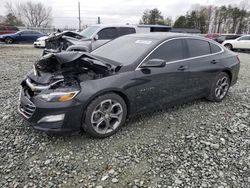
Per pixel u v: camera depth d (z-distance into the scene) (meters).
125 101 3.21
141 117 3.74
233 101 4.70
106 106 3.05
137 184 2.30
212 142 3.07
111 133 3.14
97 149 2.84
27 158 2.64
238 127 3.52
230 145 3.02
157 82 3.41
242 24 56.06
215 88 4.41
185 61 3.78
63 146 2.88
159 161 2.65
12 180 2.31
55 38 7.82
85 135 3.13
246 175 2.46
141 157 2.71
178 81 3.70
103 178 2.37
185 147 2.94
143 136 3.17
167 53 3.59
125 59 3.38
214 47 4.41
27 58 10.17
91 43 7.79
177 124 3.55
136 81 3.17
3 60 9.30
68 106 2.71
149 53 3.38
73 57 2.80
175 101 3.83
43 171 2.45
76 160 2.63
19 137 3.05
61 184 2.28
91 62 2.91
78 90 2.77
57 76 2.91
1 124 3.38
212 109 4.21
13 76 6.34
